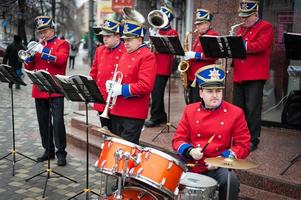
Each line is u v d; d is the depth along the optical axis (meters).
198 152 3.71
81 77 4.41
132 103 4.90
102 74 5.39
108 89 4.77
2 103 11.69
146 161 3.57
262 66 5.60
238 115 3.93
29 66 6.07
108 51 5.43
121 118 4.97
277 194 4.76
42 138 6.46
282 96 7.49
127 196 3.70
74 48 25.14
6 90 14.38
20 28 17.20
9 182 5.61
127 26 4.77
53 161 6.48
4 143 7.48
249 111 5.72
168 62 7.07
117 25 5.29
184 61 6.35
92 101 4.63
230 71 7.60
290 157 5.57
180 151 3.87
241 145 3.90
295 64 7.41
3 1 16.70
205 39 5.16
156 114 7.32
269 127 7.47
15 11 17.53
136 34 4.76
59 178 5.79
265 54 5.60
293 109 7.17
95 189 5.43
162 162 3.52
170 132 6.90
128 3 11.52
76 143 7.36
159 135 6.66
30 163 6.39
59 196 5.20
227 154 3.75
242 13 5.53
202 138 3.97
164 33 6.86
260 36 5.48
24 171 6.04
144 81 4.68
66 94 4.77
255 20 5.54
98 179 5.80
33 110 10.82
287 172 4.97
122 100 4.93
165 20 6.52
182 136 4.02
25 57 5.91
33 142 7.62
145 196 3.66
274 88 7.54
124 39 4.88
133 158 3.63
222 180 3.76
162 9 6.99
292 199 4.63
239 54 5.09
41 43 6.00
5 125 8.94
